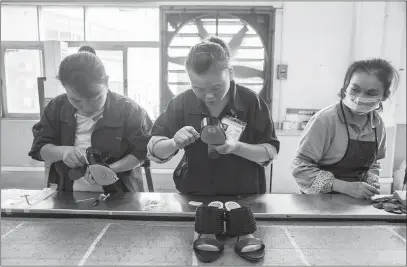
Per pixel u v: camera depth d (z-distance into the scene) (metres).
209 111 1.19
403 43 3.37
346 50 3.47
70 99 1.08
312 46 3.46
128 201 1.13
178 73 3.40
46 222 1.00
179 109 1.22
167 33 3.34
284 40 3.45
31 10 3.77
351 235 0.93
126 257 0.80
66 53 3.43
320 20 3.43
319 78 3.51
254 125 1.20
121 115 1.28
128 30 3.73
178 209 1.05
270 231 0.95
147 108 3.72
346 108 1.30
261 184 1.32
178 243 0.87
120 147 1.28
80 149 1.17
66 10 3.74
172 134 1.21
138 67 3.77
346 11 3.41
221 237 0.90
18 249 0.84
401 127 3.40
